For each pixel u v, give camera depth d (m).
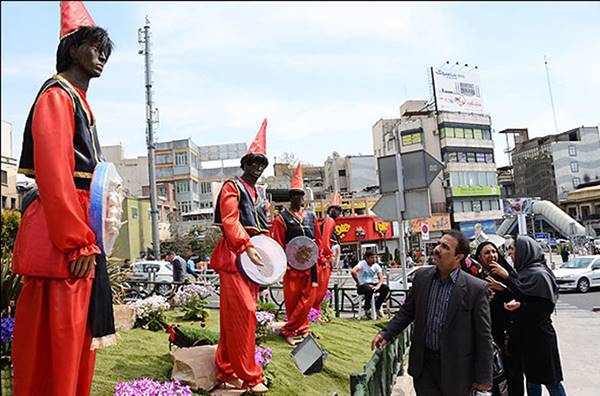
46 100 3.09
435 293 4.35
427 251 48.84
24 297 3.02
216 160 56.34
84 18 3.48
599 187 39.69
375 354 4.58
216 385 5.18
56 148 2.98
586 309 17.23
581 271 23.16
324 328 9.54
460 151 52.53
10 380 3.73
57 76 3.27
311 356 5.16
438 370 4.25
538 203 38.22
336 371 6.68
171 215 45.19
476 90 55.09
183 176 51.12
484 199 52.59
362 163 63.06
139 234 38.03
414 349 4.37
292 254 7.75
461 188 51.81
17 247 3.08
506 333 5.58
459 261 4.28
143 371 5.29
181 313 9.12
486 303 4.18
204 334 6.05
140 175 51.09
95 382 4.84
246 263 5.08
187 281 11.67
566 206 42.38
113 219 3.30
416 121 53.59
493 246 5.70
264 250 5.26
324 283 9.17
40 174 2.94
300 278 7.82
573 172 42.81
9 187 21.98
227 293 5.07
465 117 53.44
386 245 47.69
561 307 18.09
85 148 3.28
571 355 9.65
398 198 9.87
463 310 4.16
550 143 44.72
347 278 21.62
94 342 3.16
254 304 5.16
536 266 5.39
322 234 9.12
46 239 3.00
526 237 5.56
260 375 5.25
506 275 5.49
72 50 3.34
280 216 8.17
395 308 14.33
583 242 36.00
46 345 3.02
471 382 4.12
